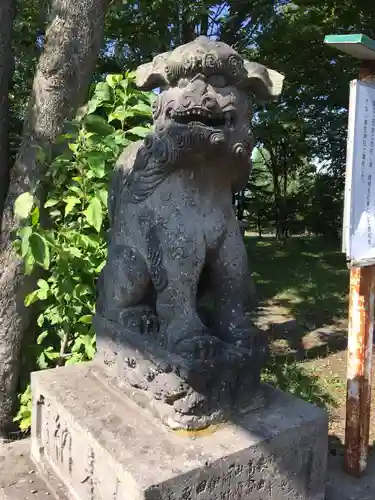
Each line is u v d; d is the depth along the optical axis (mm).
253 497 1357
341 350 3521
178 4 3410
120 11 3508
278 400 1606
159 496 1165
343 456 2133
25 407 2189
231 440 1354
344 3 4297
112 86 2230
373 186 1777
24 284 2162
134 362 1534
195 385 1349
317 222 10094
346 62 4844
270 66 4941
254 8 3672
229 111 1325
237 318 1534
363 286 1937
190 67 1304
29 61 2984
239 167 1452
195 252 1444
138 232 1535
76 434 1454
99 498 1350
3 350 2201
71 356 2162
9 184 2316
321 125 5379
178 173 1461
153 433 1376
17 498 1553
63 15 2104
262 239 11359
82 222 2027
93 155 1915
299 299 5047
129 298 1574
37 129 2143
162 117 1418
